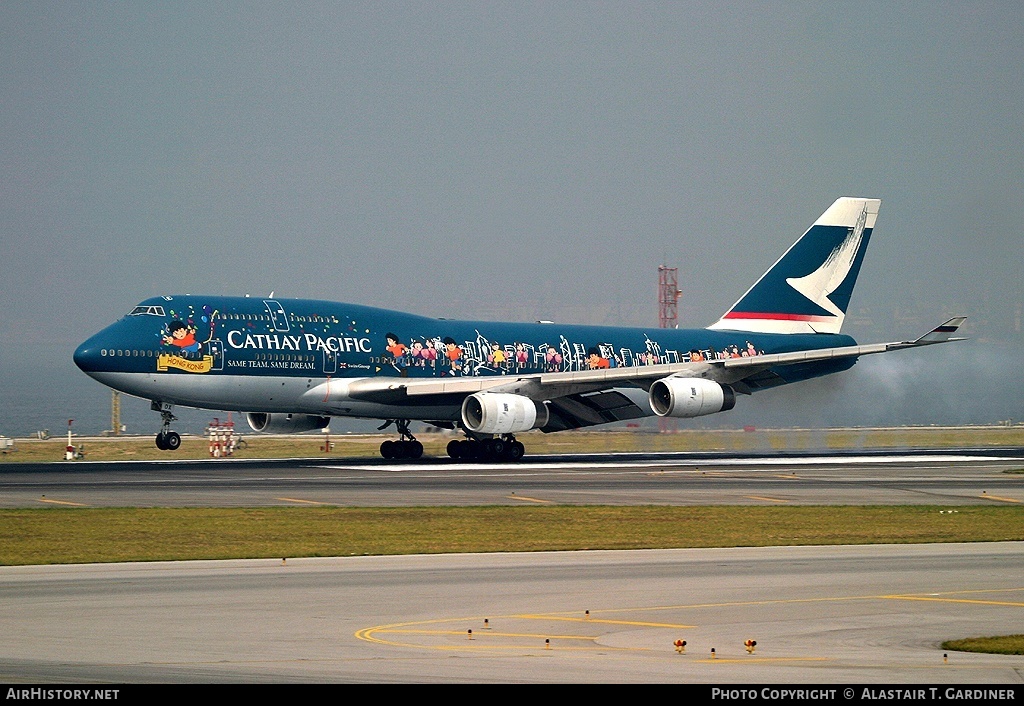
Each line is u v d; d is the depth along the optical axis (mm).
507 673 45625
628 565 72875
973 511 105500
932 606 60031
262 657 47906
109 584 65000
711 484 130625
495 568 71438
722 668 46969
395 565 72562
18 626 53625
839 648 50812
